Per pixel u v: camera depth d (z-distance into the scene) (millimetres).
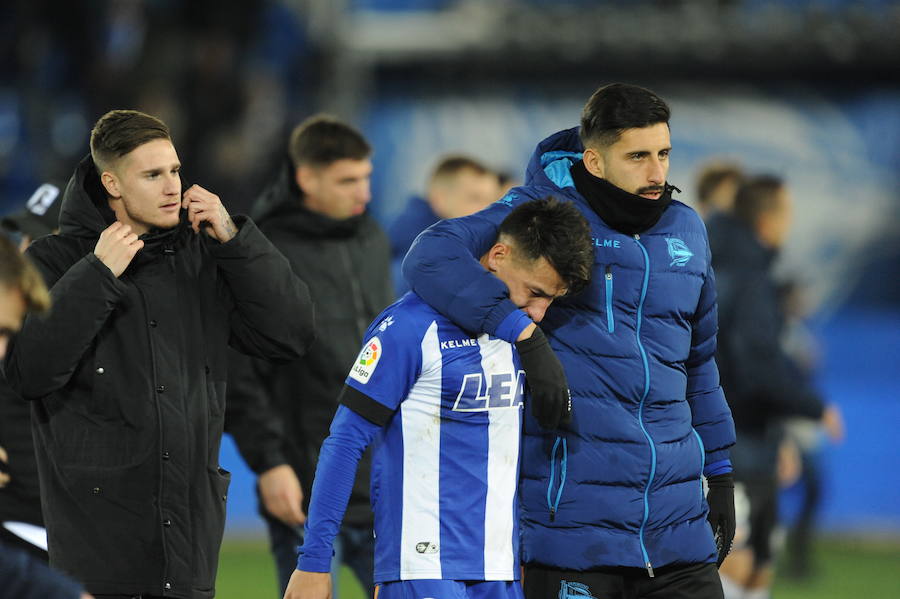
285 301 13055
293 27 47250
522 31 48125
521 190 13188
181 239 12805
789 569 30156
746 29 47906
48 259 12547
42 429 12430
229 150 44688
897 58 47812
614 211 12859
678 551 12977
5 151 45531
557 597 12852
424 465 12273
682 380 13172
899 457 37906
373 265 17562
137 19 44719
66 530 12211
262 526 33844
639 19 48281
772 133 48188
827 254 47438
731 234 20531
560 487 12750
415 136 48375
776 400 20234
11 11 45406
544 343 12070
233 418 16578
